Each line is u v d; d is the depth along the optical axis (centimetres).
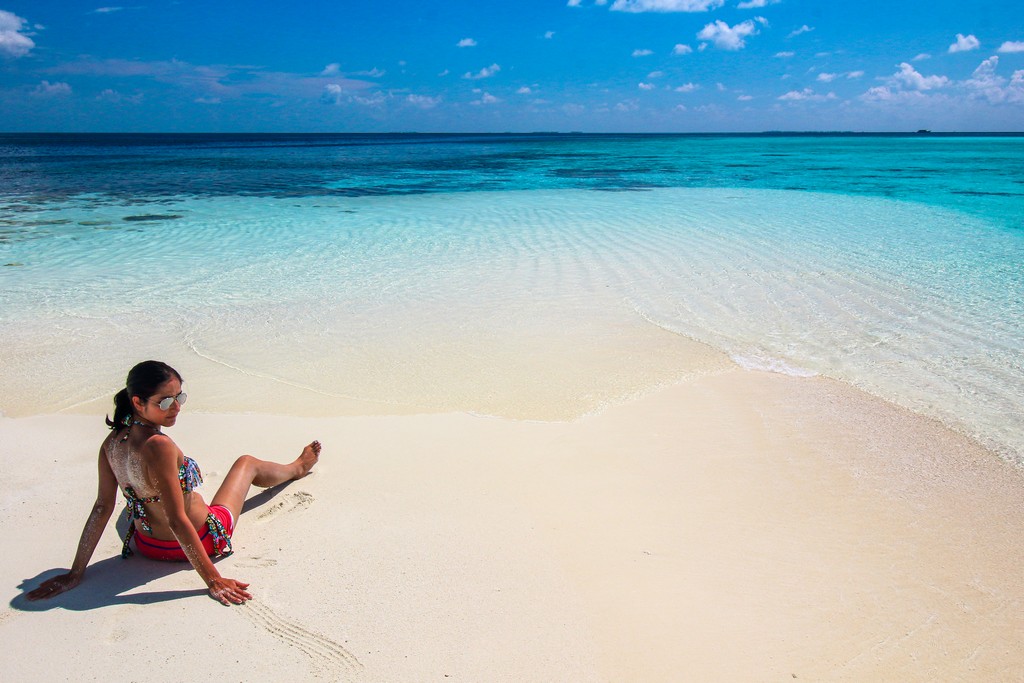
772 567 329
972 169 3412
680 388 577
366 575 309
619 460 439
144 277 978
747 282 938
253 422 493
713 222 1501
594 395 559
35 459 435
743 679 254
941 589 319
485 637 270
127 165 3778
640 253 1147
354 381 590
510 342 697
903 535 363
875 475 429
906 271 993
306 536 341
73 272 1012
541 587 303
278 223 1501
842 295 866
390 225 1476
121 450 296
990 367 623
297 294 884
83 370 615
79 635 271
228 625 276
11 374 604
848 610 300
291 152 5972
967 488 415
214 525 317
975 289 888
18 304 832
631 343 693
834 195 2106
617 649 266
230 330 734
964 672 266
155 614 283
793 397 557
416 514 363
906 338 704
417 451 443
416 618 281
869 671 263
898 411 531
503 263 1075
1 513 366
